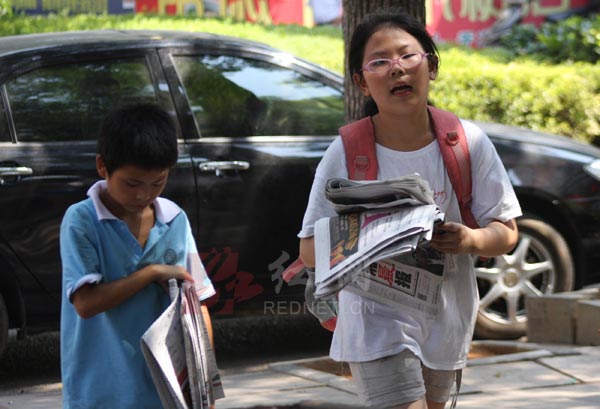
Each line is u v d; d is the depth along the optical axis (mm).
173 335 4500
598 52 22359
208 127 9789
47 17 21281
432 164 5207
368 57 5195
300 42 21375
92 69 9617
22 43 9648
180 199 9430
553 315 9938
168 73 9828
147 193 4645
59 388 9344
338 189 4840
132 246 4797
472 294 5332
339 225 4926
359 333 5109
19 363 10234
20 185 8969
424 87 5180
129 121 4582
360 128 5270
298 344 10805
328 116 10289
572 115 18547
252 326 11484
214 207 9562
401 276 5133
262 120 10016
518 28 24266
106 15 22281
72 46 9617
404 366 5051
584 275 10484
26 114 9242
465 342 5336
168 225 4910
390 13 5270
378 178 5234
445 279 5211
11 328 9234
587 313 9711
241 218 9656
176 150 4676
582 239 10414
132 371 4715
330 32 23078
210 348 4719
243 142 9805
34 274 9039
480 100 18500
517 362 9141
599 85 18875
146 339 4348
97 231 4762
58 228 9070
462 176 5195
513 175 10258
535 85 18562
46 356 10516
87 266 4695
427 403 5457
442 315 5211
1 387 9383
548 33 23656
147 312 4758
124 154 4531
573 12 25125
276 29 22672
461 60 19578
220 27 21688
